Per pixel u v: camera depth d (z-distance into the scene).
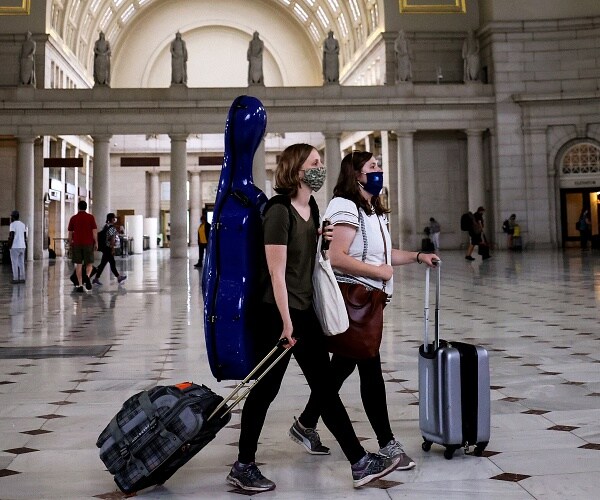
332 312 3.42
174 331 9.15
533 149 31.81
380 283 3.72
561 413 4.66
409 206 31.55
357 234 3.71
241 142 3.42
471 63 32.28
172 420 3.20
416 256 3.92
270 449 4.06
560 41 32.09
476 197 31.88
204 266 3.52
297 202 3.47
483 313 10.27
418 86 31.62
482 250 24.22
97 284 17.14
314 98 31.12
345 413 3.42
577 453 3.79
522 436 4.14
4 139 33.06
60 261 32.09
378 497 3.21
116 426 3.31
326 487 3.38
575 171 31.94
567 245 32.28
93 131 30.62
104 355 7.32
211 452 4.03
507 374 5.95
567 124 31.70
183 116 30.91
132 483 3.25
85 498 3.28
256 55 31.22
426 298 3.93
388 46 34.84
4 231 33.38
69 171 40.44
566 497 3.13
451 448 3.71
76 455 3.95
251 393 3.43
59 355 7.34
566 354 6.87
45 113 30.42
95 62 31.05
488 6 32.91
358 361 3.70
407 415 4.73
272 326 3.40
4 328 9.58
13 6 33.34
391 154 34.47
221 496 3.29
